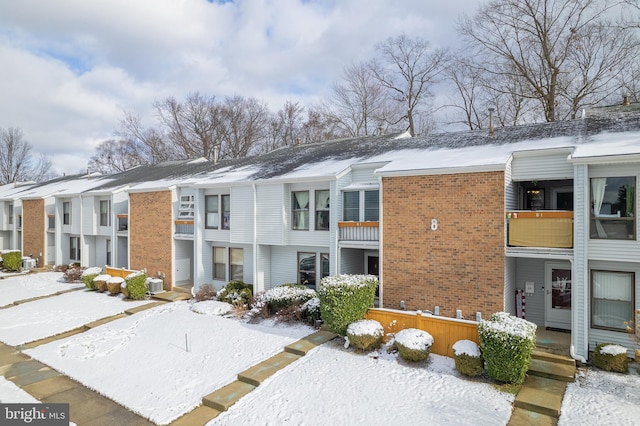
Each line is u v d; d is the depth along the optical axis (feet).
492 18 102.63
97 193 87.15
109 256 90.84
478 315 41.01
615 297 36.63
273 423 29.45
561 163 40.11
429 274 44.14
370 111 141.49
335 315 41.09
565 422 27.09
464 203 42.06
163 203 72.69
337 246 51.93
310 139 155.43
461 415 28.22
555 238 37.96
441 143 57.16
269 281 62.49
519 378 31.68
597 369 34.53
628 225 35.06
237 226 61.46
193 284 73.00
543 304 45.27
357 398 31.45
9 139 220.23
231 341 45.11
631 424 26.43
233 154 166.81
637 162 34.12
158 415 31.99
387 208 46.91
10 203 118.21
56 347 48.03
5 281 86.53
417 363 36.19
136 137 182.50
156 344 46.44
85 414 32.81
